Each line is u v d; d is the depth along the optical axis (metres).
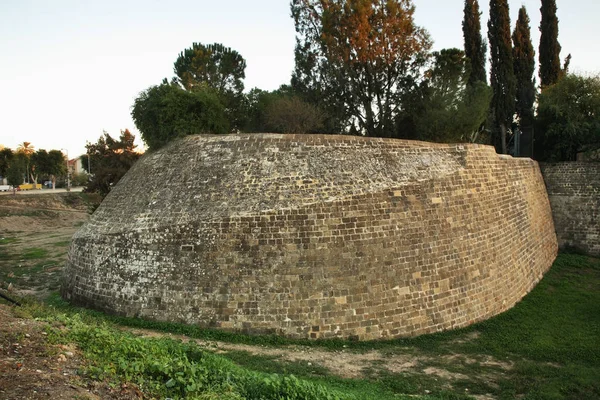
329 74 32.06
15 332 9.98
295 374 13.33
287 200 17.48
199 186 18.50
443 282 18.59
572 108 37.16
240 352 14.86
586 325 19.23
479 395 13.32
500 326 18.94
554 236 32.47
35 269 27.77
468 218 20.34
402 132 32.97
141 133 22.73
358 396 11.27
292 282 16.73
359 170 18.56
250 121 31.44
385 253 17.69
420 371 14.69
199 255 17.23
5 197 62.50
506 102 41.09
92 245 19.36
